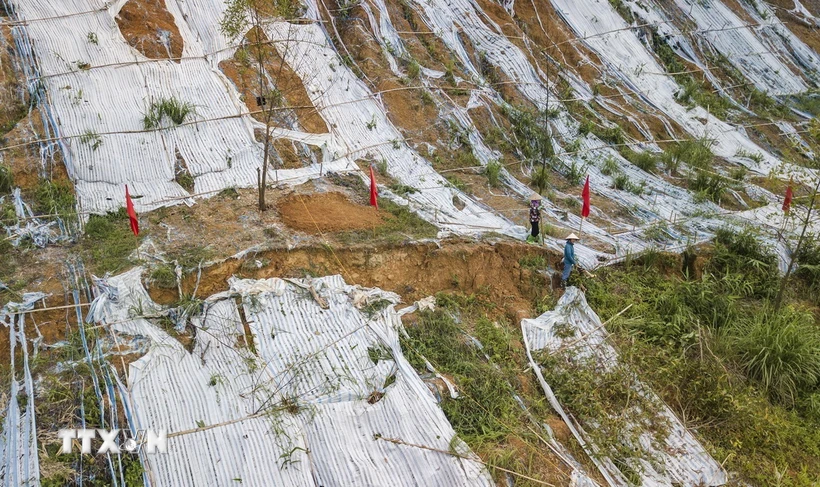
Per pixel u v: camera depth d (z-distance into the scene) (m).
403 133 14.80
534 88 17.44
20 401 7.65
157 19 14.70
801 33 23.70
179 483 7.14
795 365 10.00
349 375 8.49
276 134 13.41
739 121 19.17
